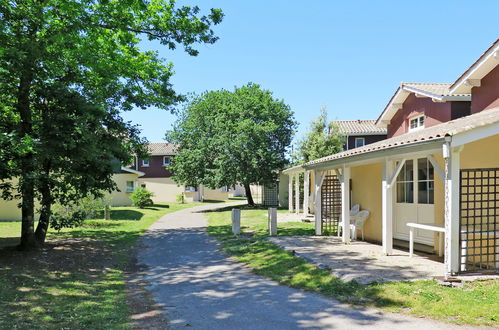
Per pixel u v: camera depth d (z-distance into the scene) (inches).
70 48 384.2
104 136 421.1
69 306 216.8
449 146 235.9
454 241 243.9
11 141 300.4
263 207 1167.0
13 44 339.6
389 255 340.2
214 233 572.7
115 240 507.8
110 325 184.1
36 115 386.6
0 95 379.9
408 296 212.1
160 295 248.8
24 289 250.2
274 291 247.8
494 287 223.1
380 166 424.8
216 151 1099.9
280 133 1186.0
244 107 1101.7
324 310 202.2
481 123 232.8
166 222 760.3
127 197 1258.6
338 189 546.3
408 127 642.8
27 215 407.2
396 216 427.2
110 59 482.6
